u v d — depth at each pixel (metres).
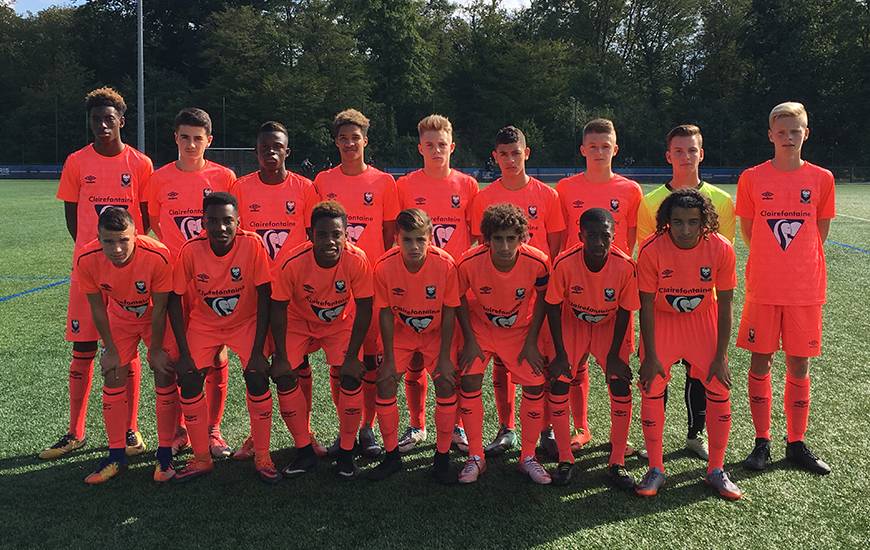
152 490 3.05
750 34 40.38
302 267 3.11
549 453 3.49
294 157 39.19
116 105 3.63
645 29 49.03
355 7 40.31
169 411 3.13
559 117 42.44
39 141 41.09
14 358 5.01
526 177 3.80
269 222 3.68
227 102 38.75
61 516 2.80
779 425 3.80
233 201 3.07
